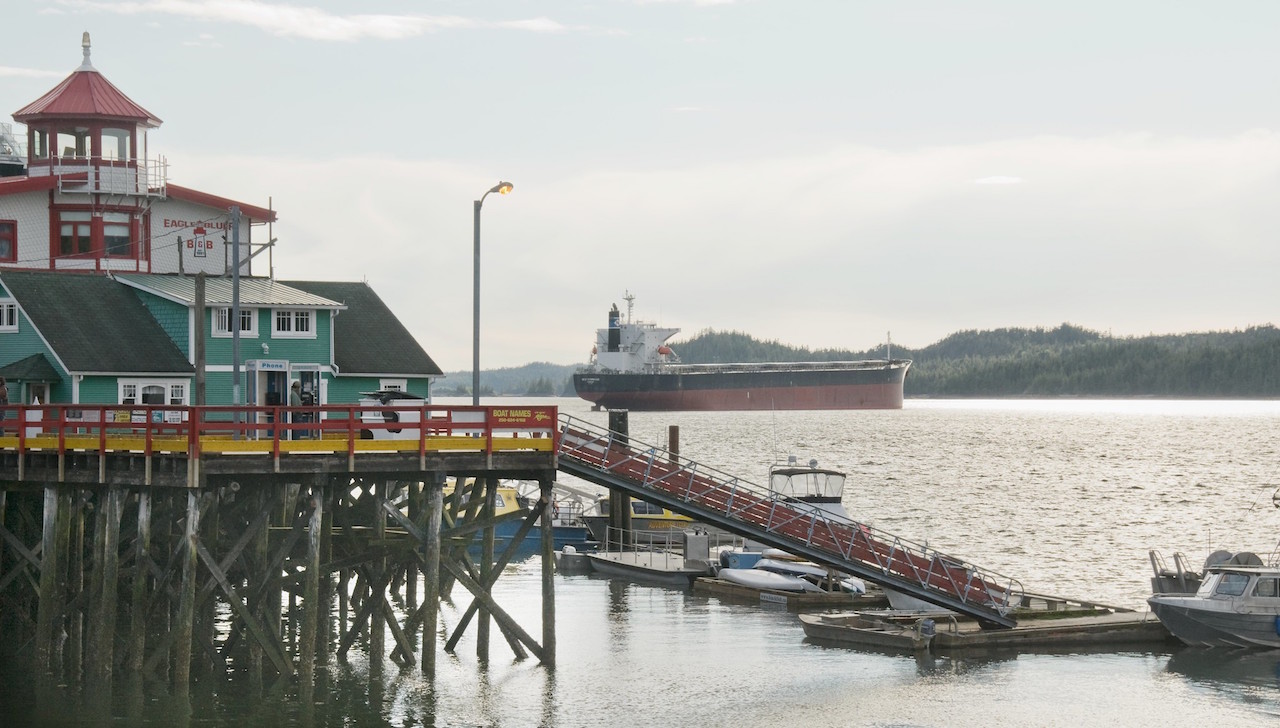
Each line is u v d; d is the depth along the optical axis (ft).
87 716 108.27
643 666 131.44
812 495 205.87
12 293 158.40
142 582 114.11
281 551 115.34
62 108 188.03
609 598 177.68
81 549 127.65
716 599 176.96
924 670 129.80
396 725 107.86
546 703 115.34
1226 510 312.71
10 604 136.26
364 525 141.69
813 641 144.77
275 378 166.71
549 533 125.39
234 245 133.28
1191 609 137.39
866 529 164.25
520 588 187.32
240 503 125.08
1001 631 138.82
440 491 118.73
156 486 113.80
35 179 184.34
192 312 161.17
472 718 110.42
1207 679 126.00
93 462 116.37
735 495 153.17
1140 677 126.93
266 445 109.91
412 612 133.49
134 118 190.70
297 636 140.77
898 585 145.28
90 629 118.42
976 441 636.48
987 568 215.10
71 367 150.92
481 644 129.90
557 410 122.72
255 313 164.66
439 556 123.65
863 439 649.61
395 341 181.06
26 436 121.08
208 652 119.34
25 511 136.46
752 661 134.00
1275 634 137.80
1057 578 204.03
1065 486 381.60
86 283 166.50
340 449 112.68
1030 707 115.96
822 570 184.03
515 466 121.29
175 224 195.72
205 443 107.76
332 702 114.01
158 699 111.96
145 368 155.94
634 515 240.12
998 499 339.98
